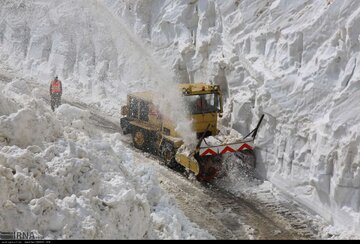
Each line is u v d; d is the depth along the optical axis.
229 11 18.75
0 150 10.26
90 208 9.72
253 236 12.62
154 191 12.57
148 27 22.89
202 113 16.39
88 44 25.08
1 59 28.05
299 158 14.43
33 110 11.41
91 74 24.41
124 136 19.58
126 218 10.22
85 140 12.23
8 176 9.26
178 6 21.55
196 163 15.30
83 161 10.62
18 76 26.27
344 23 15.10
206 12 19.97
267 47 16.84
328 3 15.80
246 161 15.88
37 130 11.23
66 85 24.77
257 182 15.59
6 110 11.68
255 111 16.28
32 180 9.59
